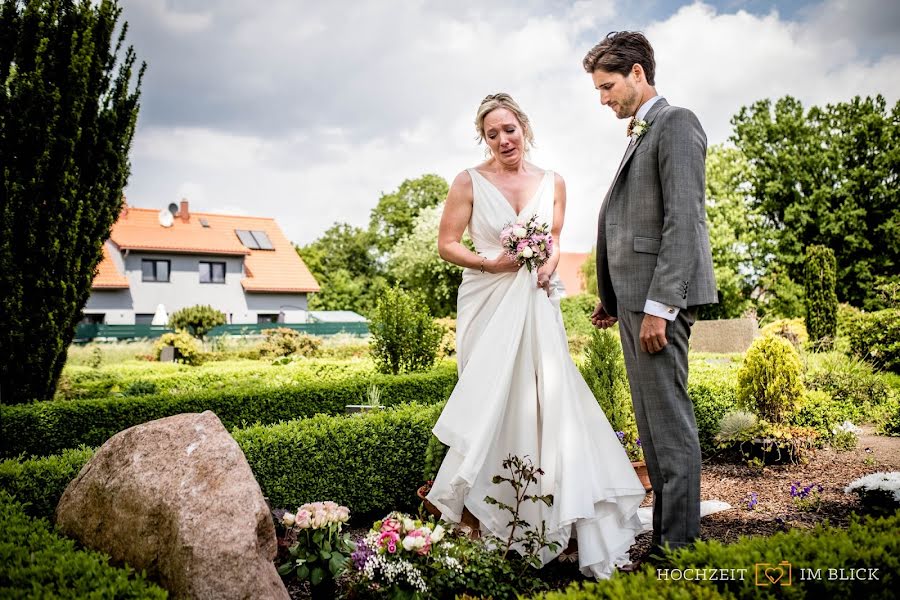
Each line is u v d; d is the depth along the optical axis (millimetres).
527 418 3279
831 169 32406
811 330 19891
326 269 57469
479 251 3775
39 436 6023
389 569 2514
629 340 3055
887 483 3572
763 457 5254
